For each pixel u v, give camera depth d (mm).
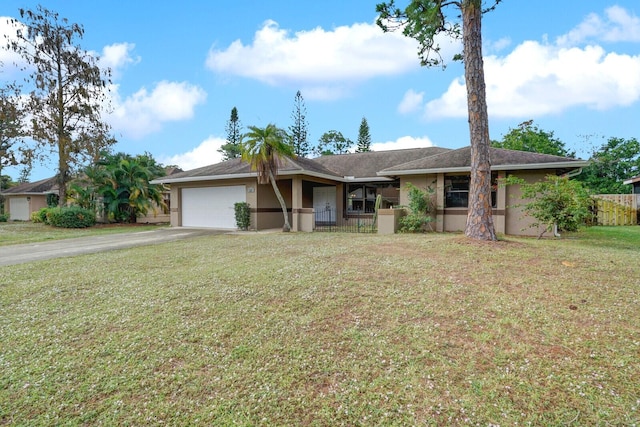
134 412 2525
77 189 20094
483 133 7988
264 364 3113
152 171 24016
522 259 6188
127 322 4086
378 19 9484
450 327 3668
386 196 17156
